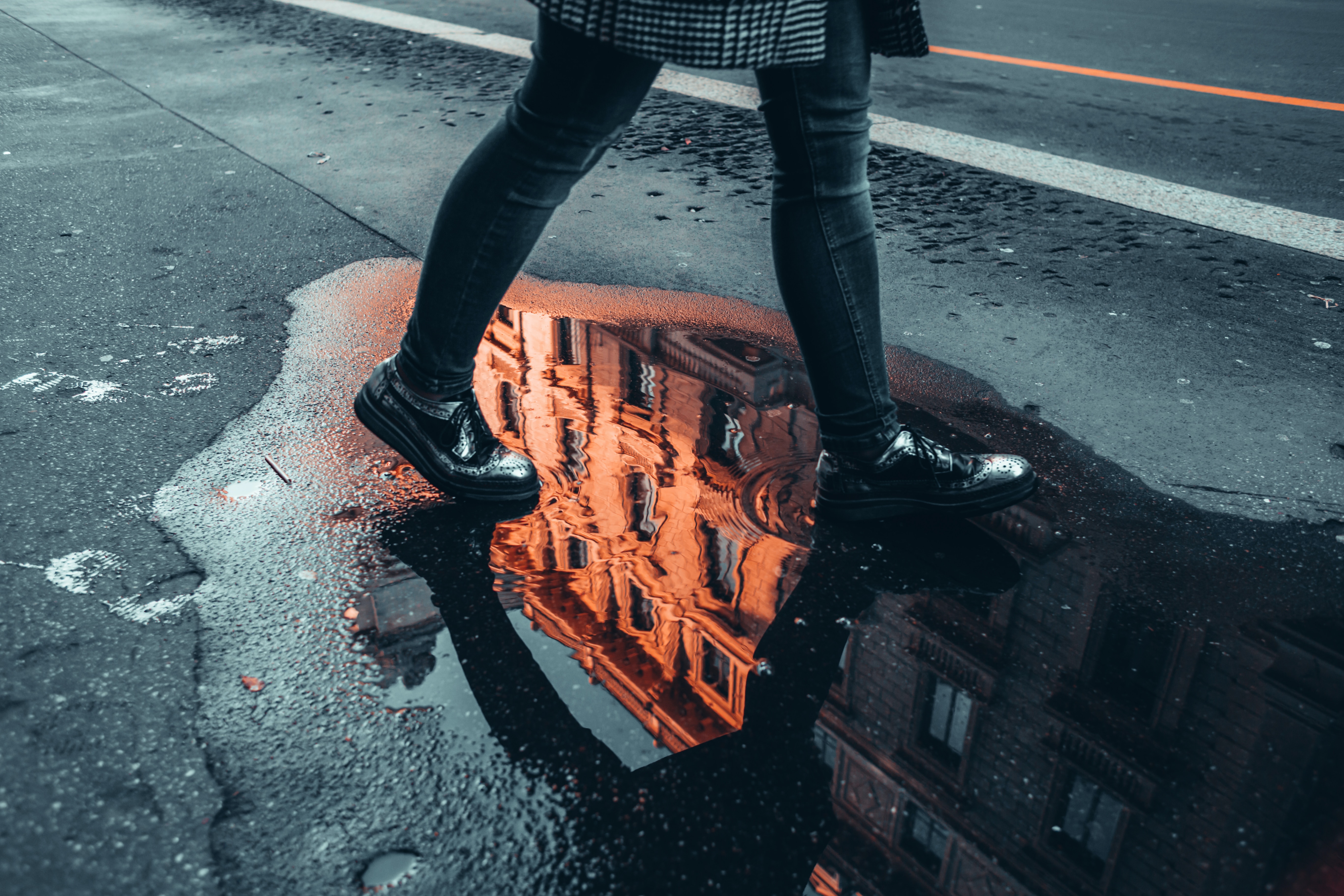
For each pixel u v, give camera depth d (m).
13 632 1.51
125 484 1.92
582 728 1.40
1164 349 2.65
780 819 1.28
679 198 3.82
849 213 1.70
